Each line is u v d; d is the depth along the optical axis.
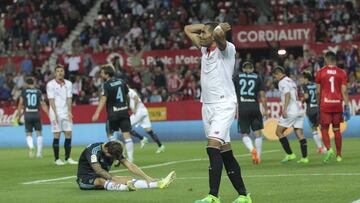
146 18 117.88
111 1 123.00
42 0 125.38
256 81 52.69
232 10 113.94
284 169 46.41
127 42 114.56
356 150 63.69
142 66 107.44
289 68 98.56
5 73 109.31
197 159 59.72
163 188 36.00
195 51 106.56
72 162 59.78
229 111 28.19
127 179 36.59
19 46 116.38
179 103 93.56
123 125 54.38
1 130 95.00
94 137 92.44
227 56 28.33
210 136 27.98
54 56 113.75
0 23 122.19
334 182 36.72
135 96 64.88
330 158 51.44
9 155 74.50
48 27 121.06
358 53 99.44
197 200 28.62
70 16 123.56
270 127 87.69
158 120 94.25
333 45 101.44
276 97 93.56
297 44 105.31
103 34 115.88
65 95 59.56
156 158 62.56
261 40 106.62
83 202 31.73
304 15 110.19
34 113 69.81
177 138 93.12
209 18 116.00
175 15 117.31
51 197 34.19
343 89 50.81
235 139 91.00
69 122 59.62
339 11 109.88
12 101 105.75
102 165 37.06
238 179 28.78
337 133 51.28
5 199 34.06
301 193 32.41
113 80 53.75
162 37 113.25
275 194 32.41
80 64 108.75
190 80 101.44
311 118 62.97
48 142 93.50
